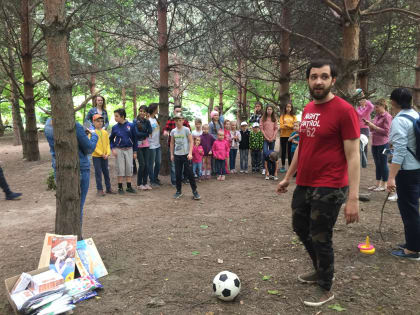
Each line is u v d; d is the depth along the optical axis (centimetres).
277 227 471
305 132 264
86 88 1845
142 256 378
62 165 345
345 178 252
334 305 268
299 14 755
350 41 533
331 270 267
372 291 287
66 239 321
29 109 1195
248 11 687
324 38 870
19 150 1641
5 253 397
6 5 980
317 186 256
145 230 473
